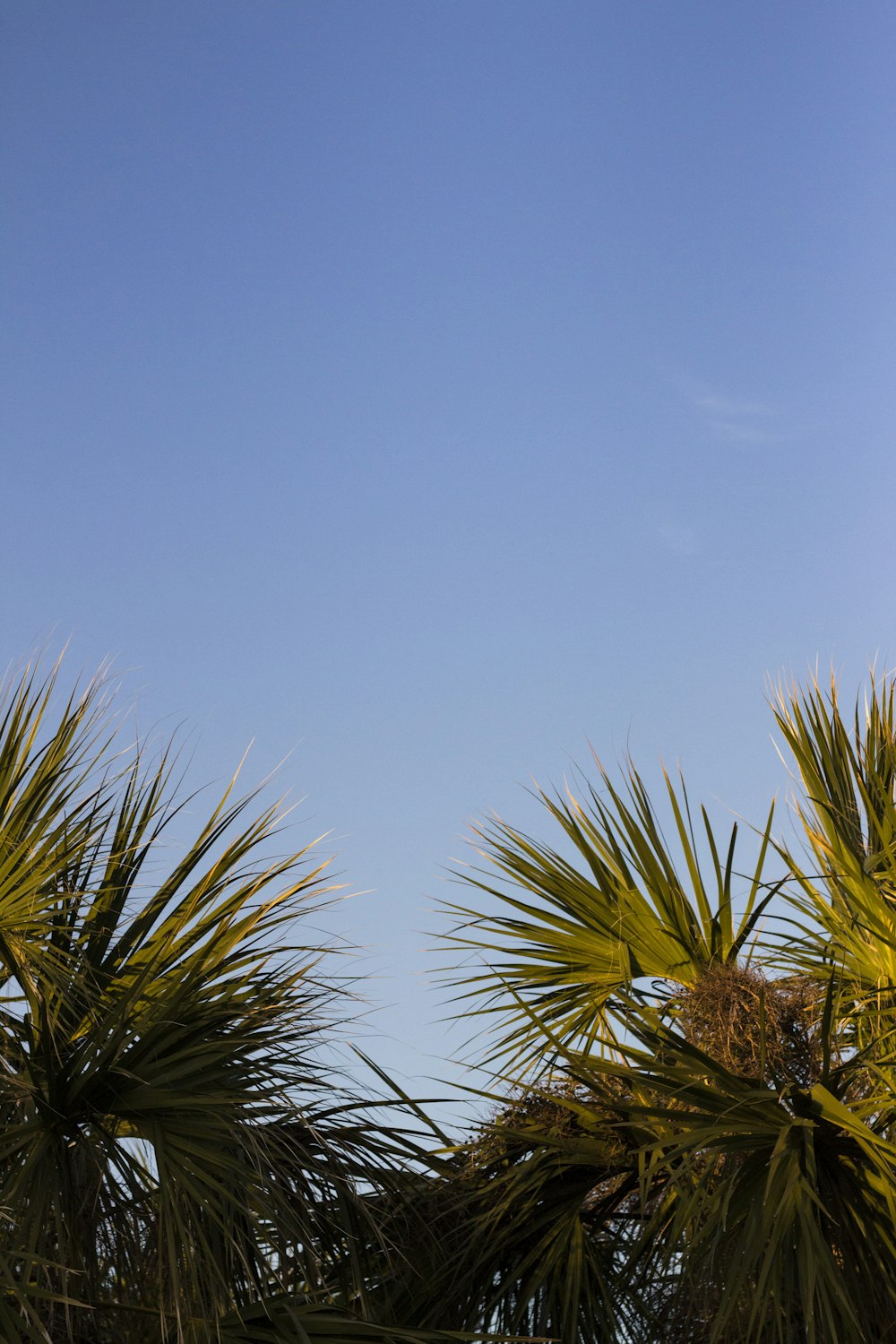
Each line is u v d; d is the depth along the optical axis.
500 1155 5.55
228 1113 4.58
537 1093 5.60
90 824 5.26
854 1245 4.75
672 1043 4.96
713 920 6.07
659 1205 5.34
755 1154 4.81
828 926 5.92
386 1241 5.12
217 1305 4.33
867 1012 5.51
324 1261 5.16
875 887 5.63
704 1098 4.88
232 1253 4.66
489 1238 5.40
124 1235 4.57
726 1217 4.66
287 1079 4.99
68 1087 4.50
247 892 5.33
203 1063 4.65
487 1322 5.37
